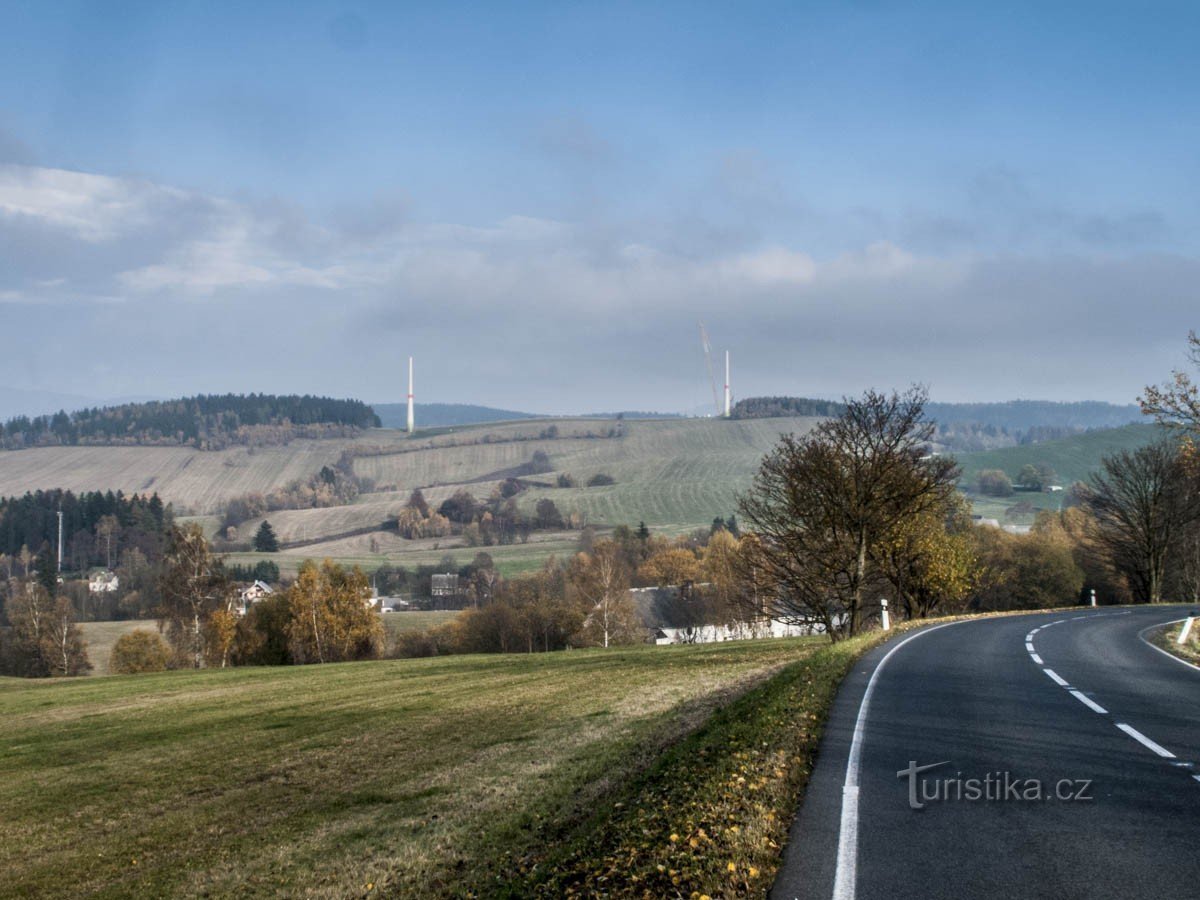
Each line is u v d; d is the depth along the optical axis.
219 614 74.94
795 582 38.22
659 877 7.61
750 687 22.75
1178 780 10.23
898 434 38.41
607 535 169.12
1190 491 66.19
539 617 88.56
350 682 40.62
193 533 77.19
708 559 100.00
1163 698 16.30
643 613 106.00
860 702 16.33
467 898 10.45
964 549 48.81
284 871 13.49
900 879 7.28
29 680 55.09
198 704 36.75
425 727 24.83
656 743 17.47
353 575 78.81
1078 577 83.69
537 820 13.67
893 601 53.94
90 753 27.31
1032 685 18.11
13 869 15.95
